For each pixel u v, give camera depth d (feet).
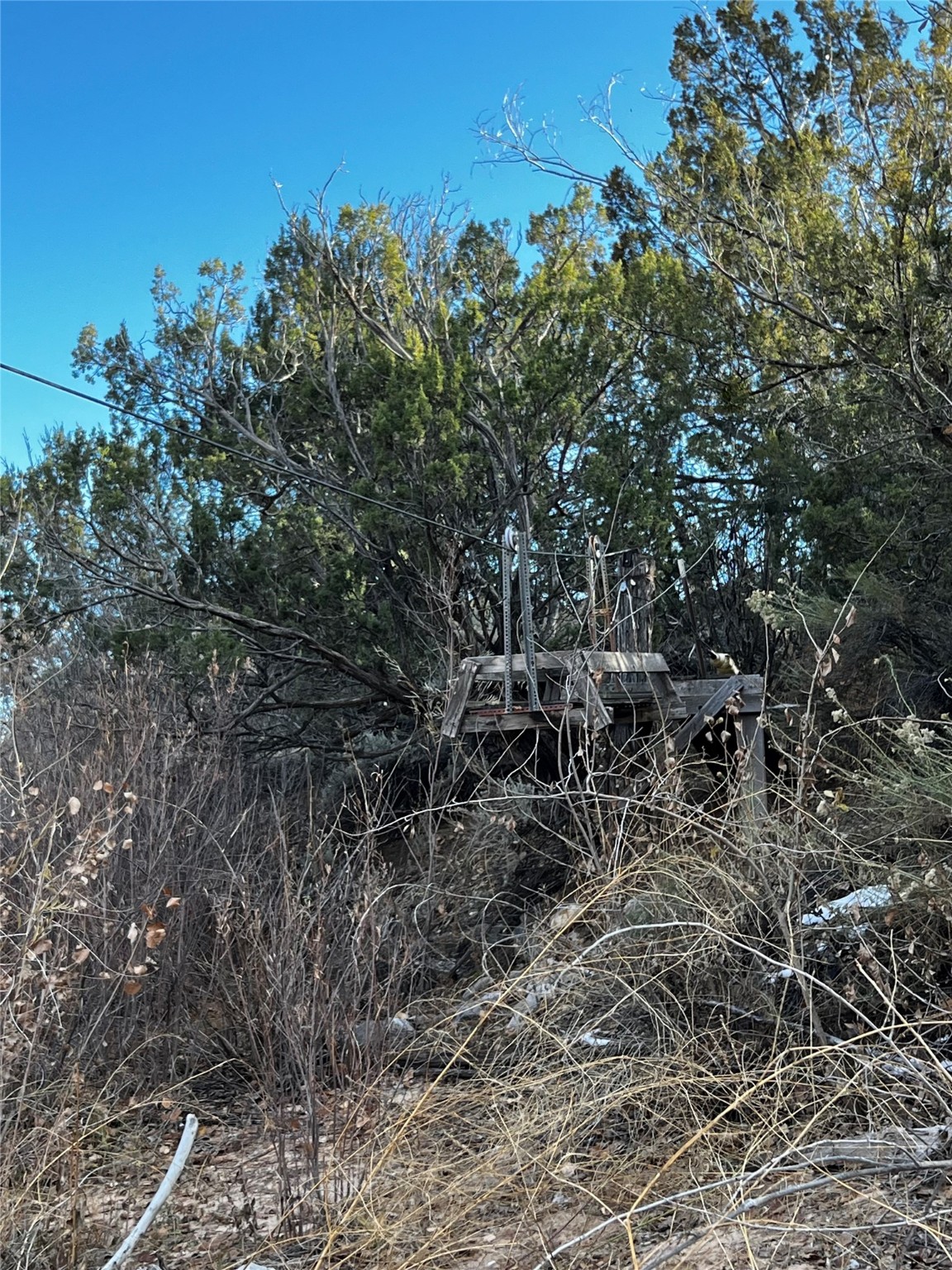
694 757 29.58
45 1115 17.56
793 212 36.73
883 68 36.09
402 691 44.73
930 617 33.14
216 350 53.67
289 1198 15.99
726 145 39.32
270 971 20.04
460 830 30.45
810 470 39.73
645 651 31.73
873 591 32.09
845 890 21.27
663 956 17.75
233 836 28.40
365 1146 15.93
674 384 43.52
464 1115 17.19
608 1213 13.15
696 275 39.78
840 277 34.42
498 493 44.32
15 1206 14.61
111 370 52.90
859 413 37.73
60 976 18.26
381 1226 13.88
